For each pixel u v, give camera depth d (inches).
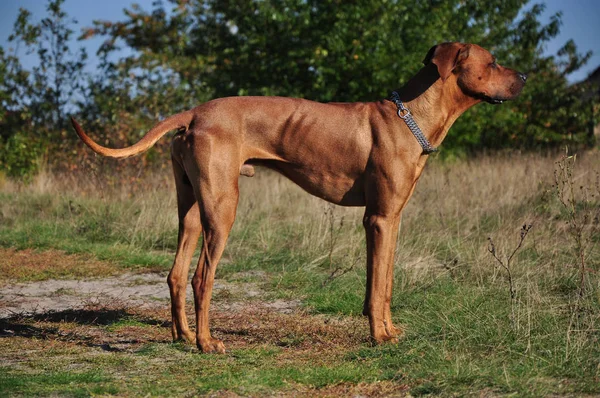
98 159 541.6
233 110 219.0
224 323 253.1
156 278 335.9
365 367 196.5
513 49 804.0
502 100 232.1
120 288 314.2
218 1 789.9
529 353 199.8
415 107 224.4
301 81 713.6
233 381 182.9
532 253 339.6
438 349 204.8
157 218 422.0
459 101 231.5
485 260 315.9
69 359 209.5
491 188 474.6
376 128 221.3
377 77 650.2
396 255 330.0
